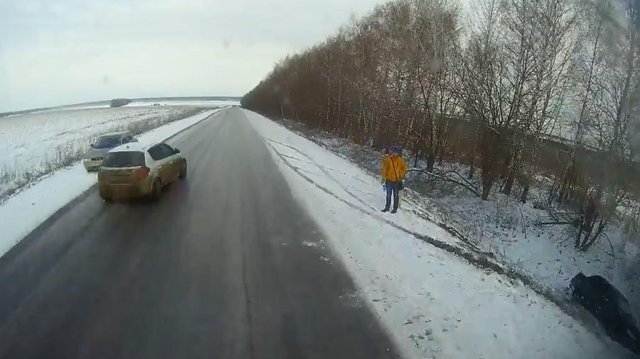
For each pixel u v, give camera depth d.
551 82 18.50
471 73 19.44
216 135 34.19
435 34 22.61
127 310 6.29
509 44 18.94
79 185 14.94
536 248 13.98
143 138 29.78
